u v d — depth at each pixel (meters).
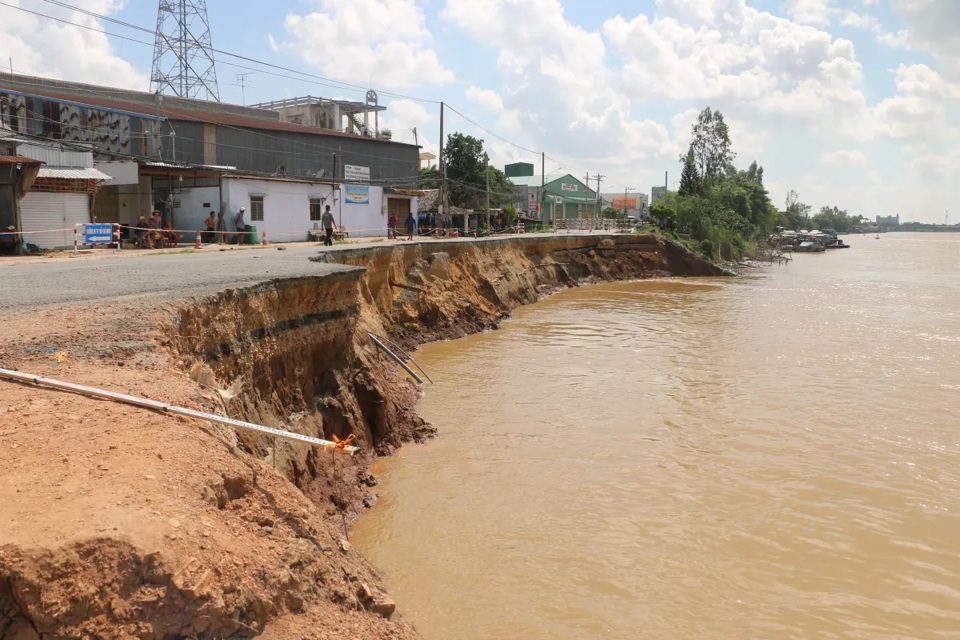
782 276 55.09
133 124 33.78
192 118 36.81
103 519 4.15
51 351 7.50
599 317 31.14
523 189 79.94
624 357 22.08
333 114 55.41
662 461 13.08
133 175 29.22
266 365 11.27
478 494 11.61
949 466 12.95
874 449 13.79
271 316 11.88
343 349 13.93
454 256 30.41
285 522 5.13
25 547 3.81
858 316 31.88
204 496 4.78
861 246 132.38
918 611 8.52
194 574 4.02
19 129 29.86
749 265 65.38
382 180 47.28
